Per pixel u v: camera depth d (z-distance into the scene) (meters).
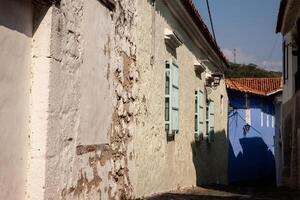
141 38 9.46
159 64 10.92
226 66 22.28
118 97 8.04
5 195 4.86
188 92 14.42
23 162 5.18
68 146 5.91
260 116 31.39
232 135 27.86
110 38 7.61
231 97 27.59
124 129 8.38
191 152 14.97
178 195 10.90
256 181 29.84
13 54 5.00
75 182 6.13
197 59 15.97
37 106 5.31
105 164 7.36
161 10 11.08
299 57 15.09
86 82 6.55
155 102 10.58
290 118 17.47
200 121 16.23
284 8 15.59
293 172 15.39
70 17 5.96
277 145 27.16
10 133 4.95
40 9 5.38
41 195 5.22
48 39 5.37
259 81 31.59
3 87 4.84
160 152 11.01
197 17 13.40
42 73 5.34
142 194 9.48
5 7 4.84
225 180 23.50
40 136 5.28
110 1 7.45
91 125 6.75
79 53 6.28
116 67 7.92
